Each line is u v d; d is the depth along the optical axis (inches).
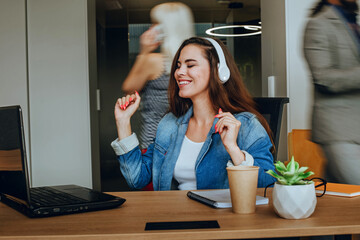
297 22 98.8
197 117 65.2
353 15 95.7
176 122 65.9
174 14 164.9
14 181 39.1
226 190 48.5
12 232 32.3
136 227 32.9
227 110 64.1
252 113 63.2
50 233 31.6
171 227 32.5
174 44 166.2
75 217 37.3
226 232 31.1
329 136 97.0
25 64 123.9
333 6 96.3
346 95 96.1
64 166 124.7
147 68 166.9
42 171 124.6
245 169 37.3
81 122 125.0
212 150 59.0
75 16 124.7
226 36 164.7
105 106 167.5
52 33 125.0
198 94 64.6
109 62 166.6
